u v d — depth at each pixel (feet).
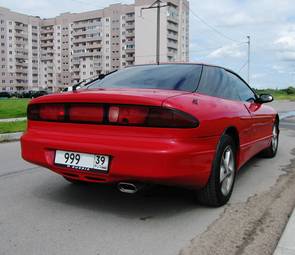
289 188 16.63
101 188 16.08
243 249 10.57
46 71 468.75
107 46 407.85
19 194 15.31
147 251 10.41
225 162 14.06
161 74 14.85
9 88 439.22
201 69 15.25
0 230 11.69
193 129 11.77
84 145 12.17
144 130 11.73
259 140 19.20
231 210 13.66
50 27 459.73
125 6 390.01
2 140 31.86
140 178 11.59
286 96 219.00
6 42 435.12
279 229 11.95
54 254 10.16
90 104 12.35
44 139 13.03
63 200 14.55
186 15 310.45
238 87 17.67
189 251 10.44
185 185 12.31
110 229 11.84
